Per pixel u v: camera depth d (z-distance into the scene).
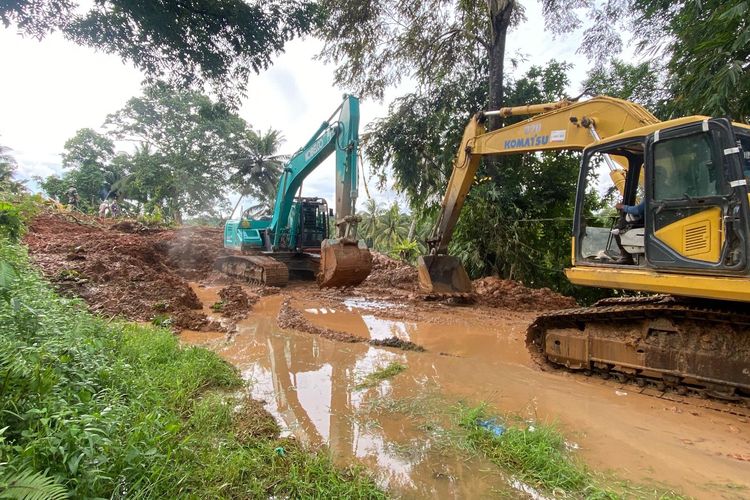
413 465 3.49
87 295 8.10
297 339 7.31
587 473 3.42
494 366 6.12
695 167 4.56
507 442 3.76
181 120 37.91
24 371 2.86
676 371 4.94
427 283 10.44
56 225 15.03
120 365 4.19
